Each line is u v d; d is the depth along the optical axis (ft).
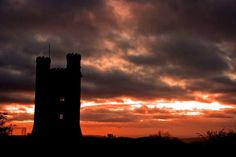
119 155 211.82
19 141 214.48
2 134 180.96
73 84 295.89
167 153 198.80
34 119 294.66
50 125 287.89
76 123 290.76
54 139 263.70
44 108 292.40
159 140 217.56
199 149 181.16
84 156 218.38
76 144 244.01
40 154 213.46
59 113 292.40
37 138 243.40
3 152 188.44
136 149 214.28
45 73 297.53
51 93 294.25
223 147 160.56
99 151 225.15
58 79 296.51
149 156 199.11
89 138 256.11
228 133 163.84
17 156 192.54
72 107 291.79
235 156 154.71
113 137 247.91
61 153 225.35
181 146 200.75
